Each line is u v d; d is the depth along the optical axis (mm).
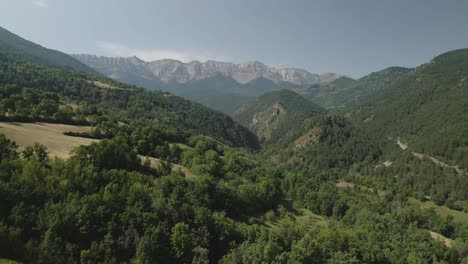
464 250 96562
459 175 178250
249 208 98000
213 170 108688
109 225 55375
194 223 66750
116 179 68938
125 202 62438
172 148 120875
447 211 153625
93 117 131000
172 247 58312
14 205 51062
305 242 72562
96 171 70438
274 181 129000
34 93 142250
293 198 129375
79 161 69250
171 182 79000
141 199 64375
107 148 80375
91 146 80500
